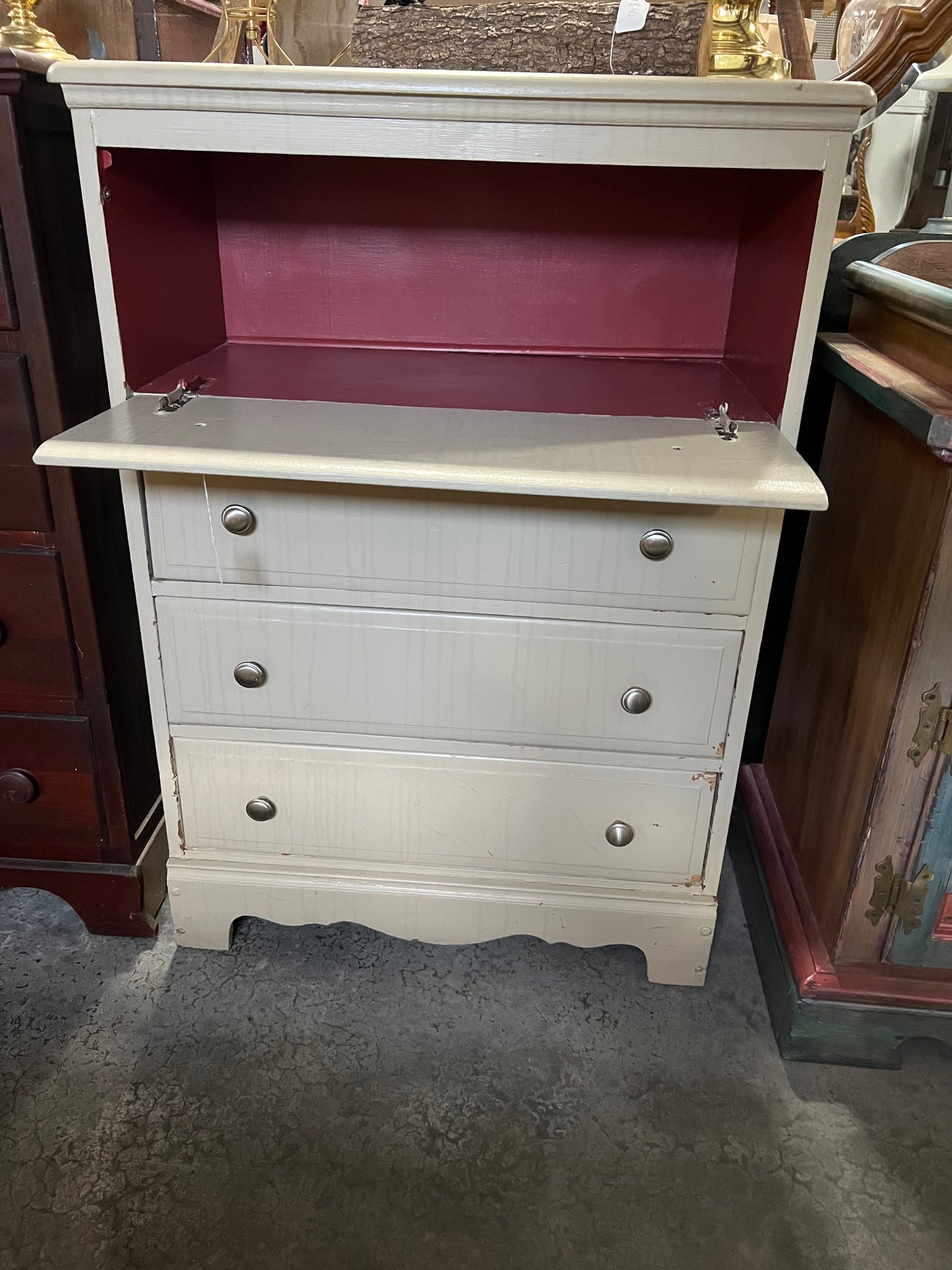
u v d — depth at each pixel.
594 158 1.05
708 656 1.22
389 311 1.53
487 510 1.15
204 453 0.98
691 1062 1.34
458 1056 1.34
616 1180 1.18
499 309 1.52
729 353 1.49
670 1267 1.08
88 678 1.34
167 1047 1.33
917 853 1.21
